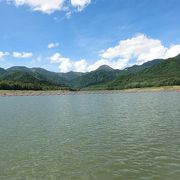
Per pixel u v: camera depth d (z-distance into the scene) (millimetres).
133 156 27406
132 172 22875
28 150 30453
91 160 26406
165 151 28859
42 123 50469
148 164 24781
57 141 34750
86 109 78375
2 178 22031
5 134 39781
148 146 31109
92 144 32812
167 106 78750
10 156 28156
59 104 103562
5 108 85375
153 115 57844
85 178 21797
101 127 44656
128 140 34375
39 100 137375
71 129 43406
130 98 137875
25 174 22859
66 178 21844
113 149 30266
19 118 58219
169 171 22828
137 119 52688
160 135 36719
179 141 32969
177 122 47250
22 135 38906
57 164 25375
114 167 24234
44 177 22125
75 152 29359
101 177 21938
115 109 75688
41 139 36062
